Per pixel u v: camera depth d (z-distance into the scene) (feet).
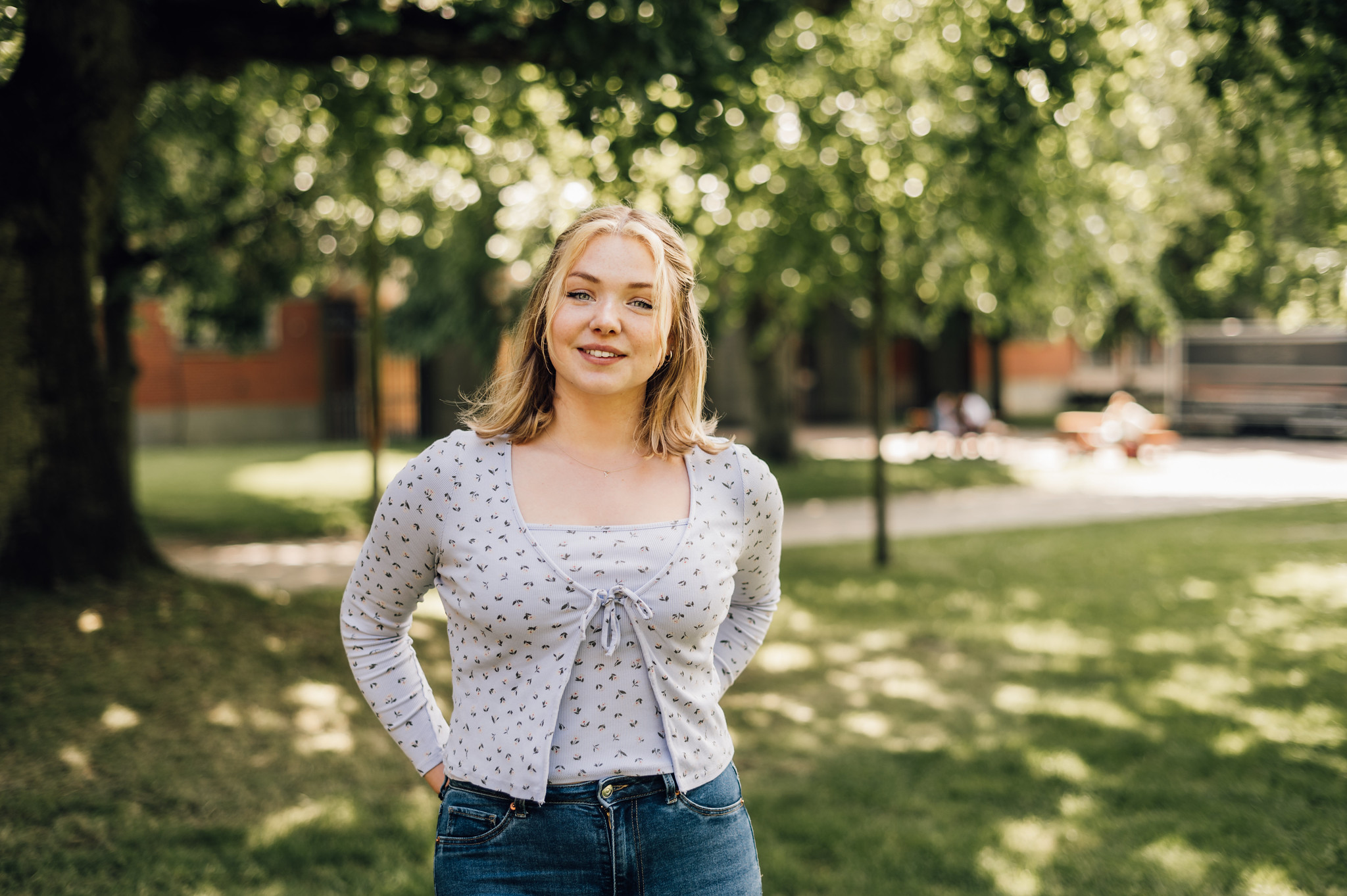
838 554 36.42
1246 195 25.70
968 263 36.86
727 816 6.03
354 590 6.33
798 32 27.96
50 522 19.79
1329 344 81.30
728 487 6.28
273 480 58.49
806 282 35.42
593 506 5.95
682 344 6.23
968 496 53.11
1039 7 20.30
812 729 17.90
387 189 38.50
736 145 23.91
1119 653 23.02
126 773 14.35
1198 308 87.81
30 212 19.58
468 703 5.88
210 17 20.71
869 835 13.30
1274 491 53.11
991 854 12.76
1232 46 20.10
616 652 5.73
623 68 19.22
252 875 11.89
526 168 36.83
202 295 37.81
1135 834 13.32
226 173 34.99
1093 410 114.62
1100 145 32.96
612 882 5.66
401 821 13.48
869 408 112.27
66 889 11.36
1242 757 16.02
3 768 14.03
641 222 6.12
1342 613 26.58
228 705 16.90
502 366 6.37
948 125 30.25
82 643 17.97
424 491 5.95
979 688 20.44
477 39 18.99
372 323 36.42
